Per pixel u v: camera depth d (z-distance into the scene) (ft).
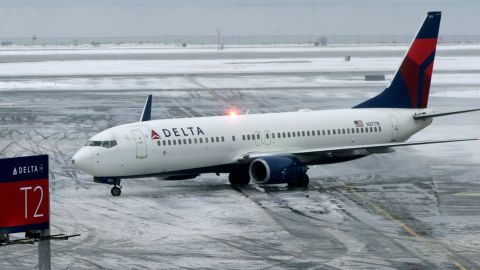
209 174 279.90
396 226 200.54
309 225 202.08
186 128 248.32
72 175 278.05
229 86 613.11
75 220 209.67
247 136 257.14
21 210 103.14
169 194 244.01
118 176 238.07
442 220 207.00
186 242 186.39
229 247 181.57
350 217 210.79
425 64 290.76
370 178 270.67
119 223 205.98
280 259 171.42
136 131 240.73
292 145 264.31
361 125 277.85
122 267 166.09
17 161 102.32
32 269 164.25
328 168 290.97
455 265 165.78
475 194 241.76
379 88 586.04
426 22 287.48
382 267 164.55
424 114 289.53
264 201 232.32
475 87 588.50
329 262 168.66
